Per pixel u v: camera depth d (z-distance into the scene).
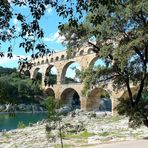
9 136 65.94
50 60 143.75
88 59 117.62
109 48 30.81
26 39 12.73
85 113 101.31
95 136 53.75
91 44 32.97
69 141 51.28
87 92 34.31
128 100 33.09
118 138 49.00
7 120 112.06
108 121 82.69
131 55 29.92
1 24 12.49
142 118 32.12
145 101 32.66
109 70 32.66
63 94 134.00
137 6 28.69
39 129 74.31
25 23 12.57
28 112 154.50
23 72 13.33
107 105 179.25
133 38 30.88
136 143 40.84
